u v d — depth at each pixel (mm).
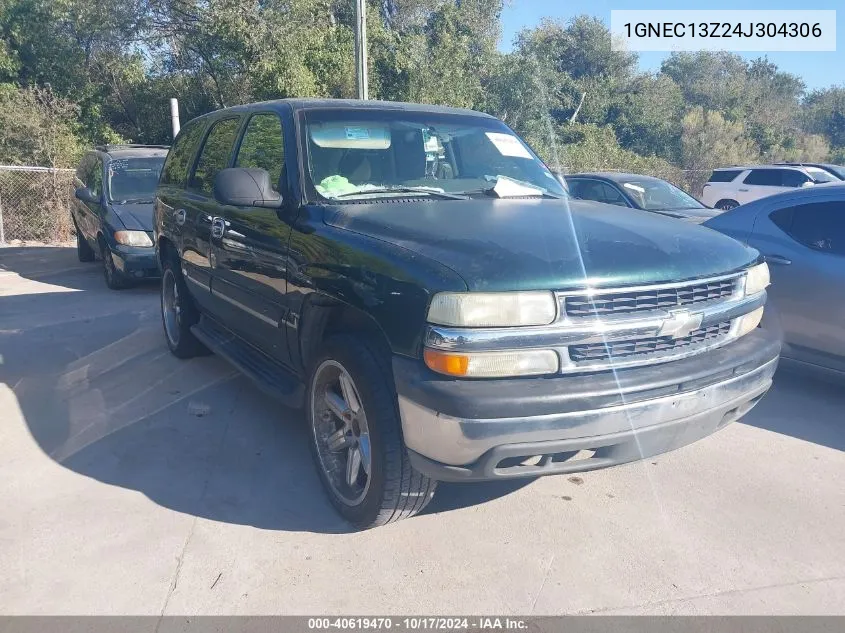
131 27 20281
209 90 22016
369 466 3240
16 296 8992
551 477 4035
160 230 6125
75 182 12133
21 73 19766
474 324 2789
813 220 5312
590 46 40219
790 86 48875
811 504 3762
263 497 3760
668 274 3086
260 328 4316
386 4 28969
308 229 3670
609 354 2977
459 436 2785
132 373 5738
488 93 29438
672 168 26422
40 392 5285
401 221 3408
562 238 3184
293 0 18250
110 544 3301
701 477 4051
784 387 5566
